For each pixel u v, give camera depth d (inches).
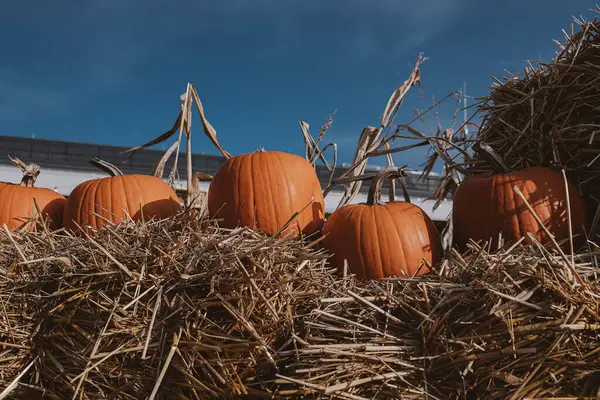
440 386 52.2
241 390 54.8
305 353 53.6
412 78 124.6
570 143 80.0
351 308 57.8
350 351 52.7
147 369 58.5
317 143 122.7
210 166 319.3
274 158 84.7
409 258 74.0
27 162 261.7
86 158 288.0
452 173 134.2
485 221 76.1
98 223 88.3
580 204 75.9
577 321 49.5
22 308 66.3
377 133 119.3
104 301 61.2
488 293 52.2
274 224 80.6
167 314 59.0
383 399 51.8
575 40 82.5
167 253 61.8
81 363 61.2
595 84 77.3
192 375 56.7
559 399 47.1
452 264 63.5
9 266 70.0
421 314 54.2
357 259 75.0
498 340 51.0
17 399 63.9
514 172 78.2
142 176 95.0
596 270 54.0
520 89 89.4
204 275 58.5
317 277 63.2
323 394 50.9
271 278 58.4
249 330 55.2
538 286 51.6
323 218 87.0
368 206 80.2
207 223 70.3
